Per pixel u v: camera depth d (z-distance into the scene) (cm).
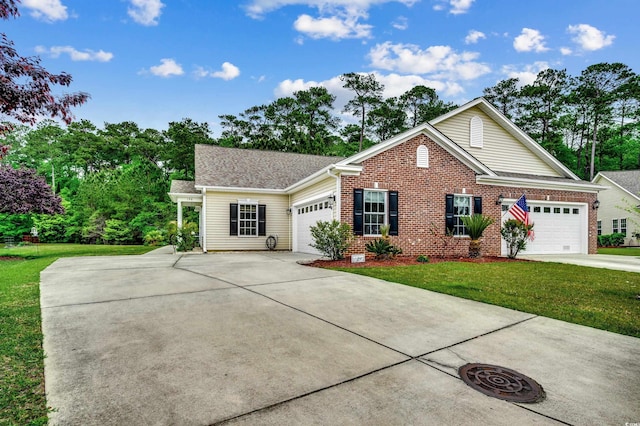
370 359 351
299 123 4628
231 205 1650
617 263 1139
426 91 4281
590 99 3659
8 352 355
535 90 3744
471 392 287
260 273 850
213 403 263
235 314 497
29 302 559
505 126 1594
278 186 1720
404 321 480
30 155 3856
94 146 4112
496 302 583
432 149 1276
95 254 1550
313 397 274
